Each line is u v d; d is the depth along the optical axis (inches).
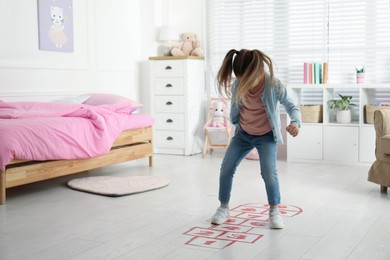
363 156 196.9
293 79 226.7
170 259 93.1
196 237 106.7
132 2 234.8
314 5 220.8
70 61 202.4
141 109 242.2
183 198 143.4
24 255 96.3
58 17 195.0
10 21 176.7
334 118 213.2
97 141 162.9
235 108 114.0
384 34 210.2
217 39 240.4
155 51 242.1
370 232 110.0
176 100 228.8
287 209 130.3
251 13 232.2
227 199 117.5
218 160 213.8
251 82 105.7
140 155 190.7
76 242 104.0
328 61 219.6
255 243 102.3
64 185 162.4
